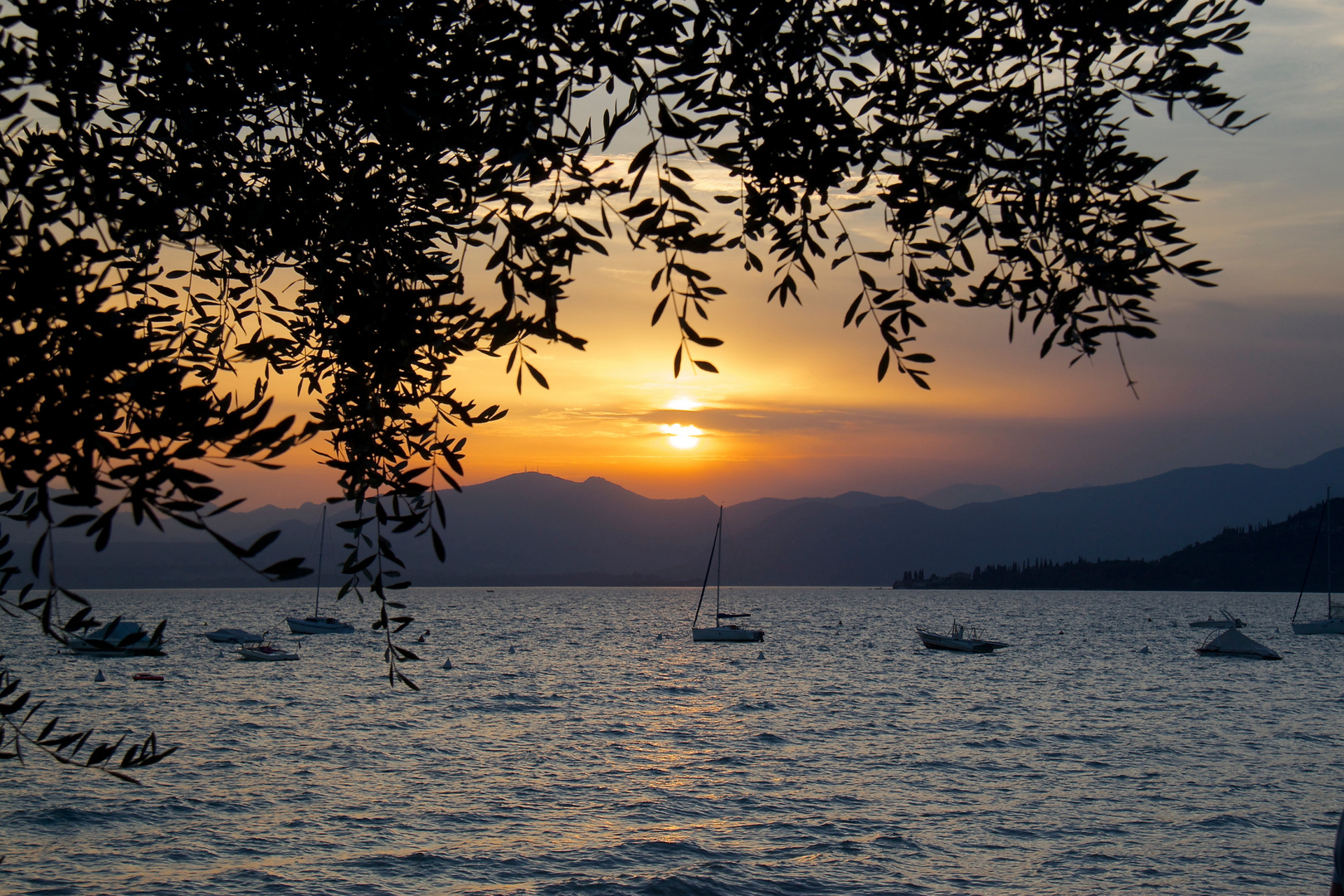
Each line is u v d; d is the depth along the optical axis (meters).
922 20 3.30
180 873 23.02
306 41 3.17
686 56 3.27
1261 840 26.20
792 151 3.38
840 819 28.48
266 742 40.69
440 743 41.00
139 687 60.69
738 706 54.91
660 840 26.12
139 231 3.32
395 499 4.30
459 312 3.58
